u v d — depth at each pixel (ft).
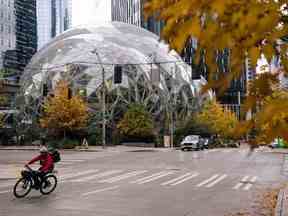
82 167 95.76
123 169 90.74
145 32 297.74
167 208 42.86
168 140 214.48
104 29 286.87
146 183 65.41
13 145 225.56
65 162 111.14
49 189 57.26
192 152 167.84
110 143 229.86
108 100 242.17
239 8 7.00
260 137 8.01
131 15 301.63
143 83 254.06
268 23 6.97
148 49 276.00
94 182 66.64
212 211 40.98
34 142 224.53
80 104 201.87
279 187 59.11
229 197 50.37
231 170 88.43
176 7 7.20
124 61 256.73
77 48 262.67
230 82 7.30
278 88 8.55
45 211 41.47
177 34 7.10
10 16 295.48
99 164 104.73
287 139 7.35
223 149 204.95
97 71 249.34
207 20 7.03
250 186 61.26
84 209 42.55
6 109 264.93
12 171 84.89
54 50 265.75
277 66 8.22
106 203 46.11
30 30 324.39
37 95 244.63
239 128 7.98
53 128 202.90
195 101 279.28
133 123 220.64
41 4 425.69
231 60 7.32
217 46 7.04
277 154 156.97
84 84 243.81
